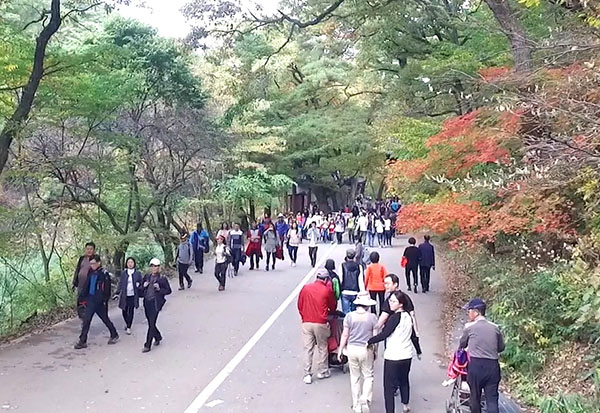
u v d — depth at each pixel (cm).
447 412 800
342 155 3712
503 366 991
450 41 2231
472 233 1170
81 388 939
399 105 2392
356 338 830
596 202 884
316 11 2031
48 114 1602
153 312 1172
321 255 2745
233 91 2950
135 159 1953
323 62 3641
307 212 3856
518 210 1076
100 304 1213
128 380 979
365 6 1919
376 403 887
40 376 1001
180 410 845
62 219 1875
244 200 3381
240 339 1253
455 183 1140
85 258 1245
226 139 2547
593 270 829
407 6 2088
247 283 1989
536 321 1031
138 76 2042
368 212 3284
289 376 1001
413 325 823
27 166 1638
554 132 913
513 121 1003
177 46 2198
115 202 2073
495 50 1705
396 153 2178
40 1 1864
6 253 1555
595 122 711
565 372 927
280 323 1399
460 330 1285
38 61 1416
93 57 1558
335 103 3972
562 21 1151
